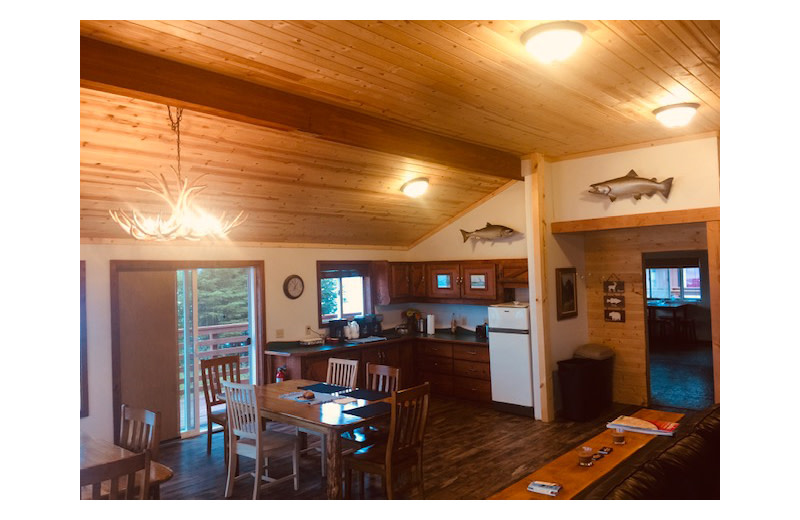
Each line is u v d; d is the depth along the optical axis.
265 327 6.43
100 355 5.09
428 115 4.41
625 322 6.62
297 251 6.79
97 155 3.93
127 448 3.45
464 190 6.86
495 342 6.47
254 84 3.57
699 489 2.61
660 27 2.91
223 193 4.96
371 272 7.70
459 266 7.31
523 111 4.38
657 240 6.38
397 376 4.68
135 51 3.01
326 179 5.36
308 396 4.42
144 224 3.58
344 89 3.74
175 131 3.90
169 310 5.69
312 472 4.69
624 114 4.59
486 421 6.04
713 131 5.25
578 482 2.72
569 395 6.02
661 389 7.45
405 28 2.85
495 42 3.05
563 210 6.21
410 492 4.16
